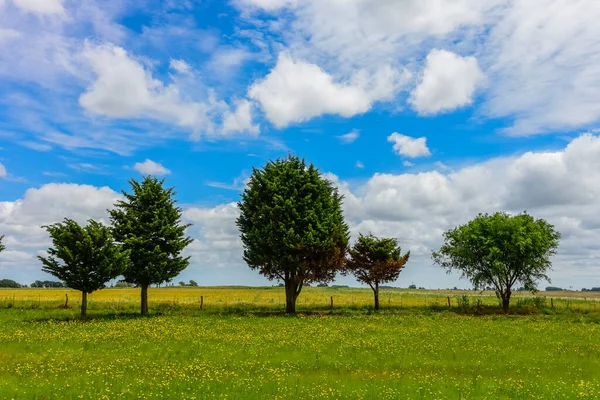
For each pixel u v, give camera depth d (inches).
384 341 1088.8
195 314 1904.5
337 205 2180.1
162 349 938.1
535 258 2206.0
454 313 2063.2
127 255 1788.9
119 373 690.8
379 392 604.1
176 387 614.2
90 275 1688.0
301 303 2581.2
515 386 640.4
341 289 5812.0
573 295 4557.1
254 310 2118.6
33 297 2770.7
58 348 941.8
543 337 1205.7
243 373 719.7
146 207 1972.2
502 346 1032.8
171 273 1916.8
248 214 2143.2
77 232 1727.4
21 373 679.7
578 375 733.9
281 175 2096.5
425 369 780.0
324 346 997.2
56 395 555.5
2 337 1084.5
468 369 778.8
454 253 2315.5
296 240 1958.7
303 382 661.9
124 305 2181.3
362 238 2240.4
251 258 2098.9
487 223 2297.0
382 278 2174.0
